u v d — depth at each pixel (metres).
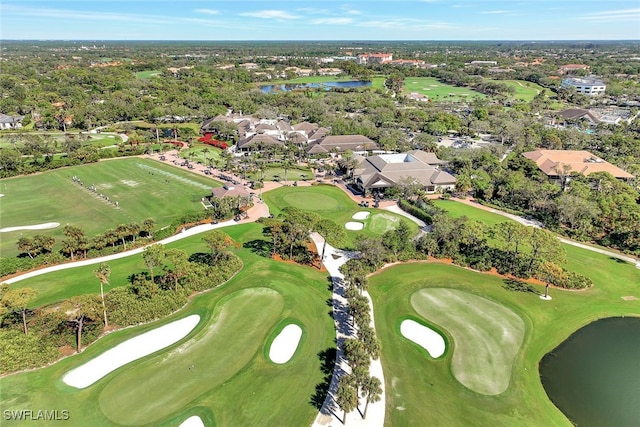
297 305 63.75
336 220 98.12
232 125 176.38
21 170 126.75
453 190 120.00
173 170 134.62
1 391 45.84
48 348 51.22
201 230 90.69
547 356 54.91
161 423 42.88
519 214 102.94
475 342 56.69
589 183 114.00
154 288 62.81
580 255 82.81
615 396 48.59
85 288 66.50
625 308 65.69
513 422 44.44
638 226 85.12
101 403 45.03
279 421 43.31
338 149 154.00
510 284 71.00
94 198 108.62
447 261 78.56
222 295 65.69
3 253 77.94
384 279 72.00
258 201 109.31
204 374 49.69
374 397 42.38
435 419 44.34
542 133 169.50
